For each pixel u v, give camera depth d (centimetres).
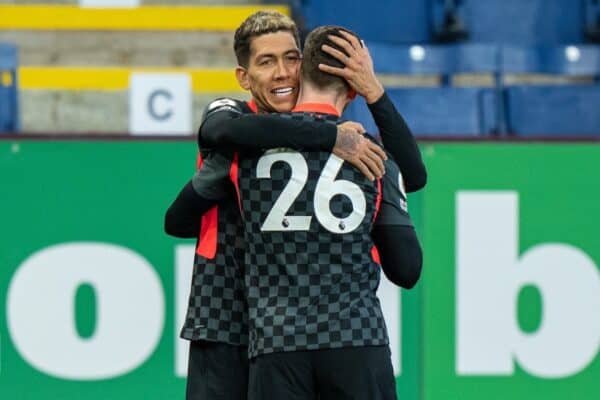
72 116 2908
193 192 1332
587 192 1953
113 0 3050
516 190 1944
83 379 1912
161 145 1906
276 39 1348
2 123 2631
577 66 2917
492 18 3127
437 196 1934
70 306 1906
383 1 3077
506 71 2864
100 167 1898
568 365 1962
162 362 1919
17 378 1903
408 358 1941
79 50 3036
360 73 1286
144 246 1909
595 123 2795
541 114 2781
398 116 1303
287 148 1261
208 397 1375
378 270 1302
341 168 1260
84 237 1903
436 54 2853
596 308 1962
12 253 1892
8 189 1886
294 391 1255
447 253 1939
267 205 1262
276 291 1263
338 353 1248
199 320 1370
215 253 1365
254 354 1273
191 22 3056
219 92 2889
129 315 1914
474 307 1945
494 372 1950
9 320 1897
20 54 3019
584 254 1958
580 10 3134
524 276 1948
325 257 1253
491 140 1939
